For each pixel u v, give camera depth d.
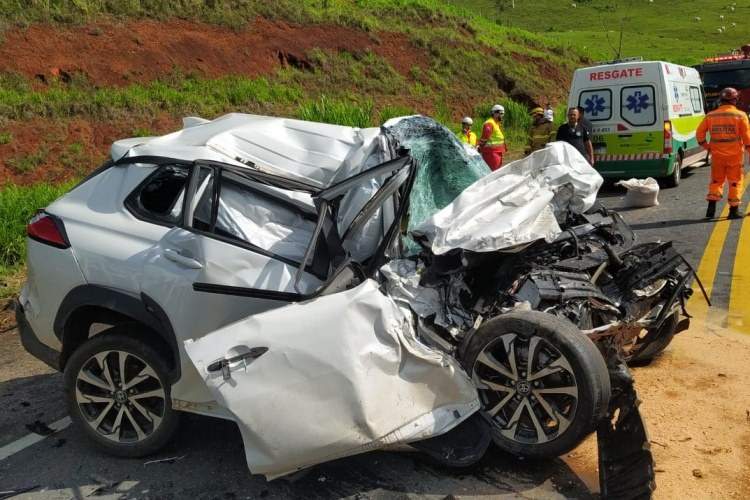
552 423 3.60
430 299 3.79
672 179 12.71
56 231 4.10
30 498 3.59
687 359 4.93
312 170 4.19
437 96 25.08
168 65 19.09
